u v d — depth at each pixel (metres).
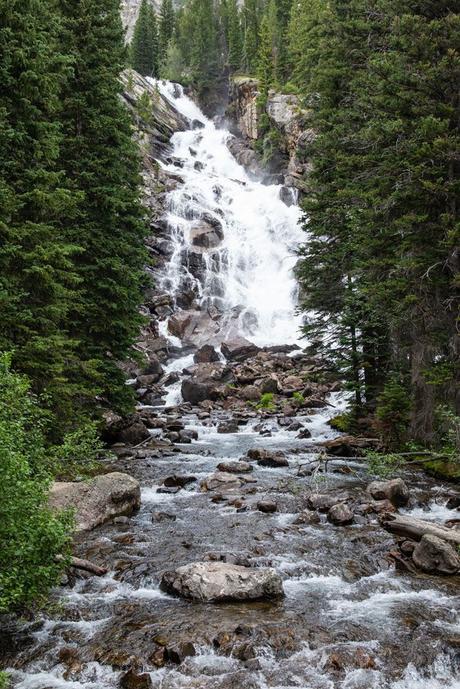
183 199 57.00
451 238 16.30
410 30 17.94
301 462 20.03
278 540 12.11
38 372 16.38
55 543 8.23
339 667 7.70
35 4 17.95
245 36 102.88
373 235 19.92
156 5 185.12
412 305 18.02
